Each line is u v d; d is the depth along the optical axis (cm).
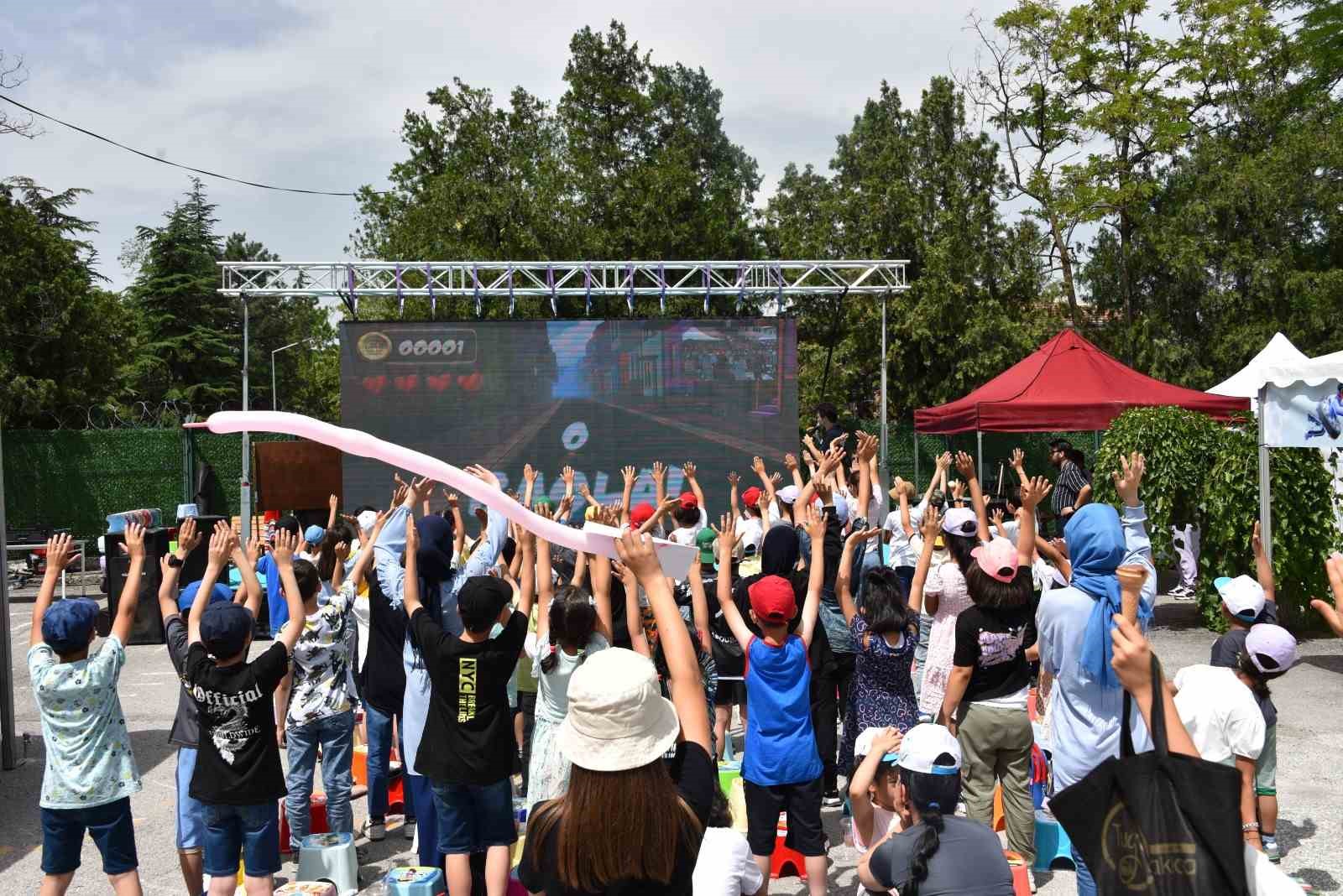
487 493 200
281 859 546
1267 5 2575
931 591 571
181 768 466
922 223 2627
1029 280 2630
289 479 1694
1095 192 2598
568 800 200
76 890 521
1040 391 1452
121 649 438
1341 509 1079
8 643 747
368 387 1625
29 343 2828
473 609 419
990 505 1162
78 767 421
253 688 416
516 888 464
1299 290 2542
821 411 1141
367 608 623
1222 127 2819
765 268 1684
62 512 2258
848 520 762
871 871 304
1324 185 2575
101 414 3034
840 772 579
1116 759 207
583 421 1639
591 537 219
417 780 502
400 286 1623
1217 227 2622
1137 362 2639
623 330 1641
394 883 469
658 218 2664
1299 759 674
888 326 2611
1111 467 1143
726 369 1644
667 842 195
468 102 2769
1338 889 477
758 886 321
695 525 739
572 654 440
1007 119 2748
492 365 1633
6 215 2806
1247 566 1056
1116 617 212
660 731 201
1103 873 203
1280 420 847
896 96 4053
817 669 544
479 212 2436
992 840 293
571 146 2877
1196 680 421
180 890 525
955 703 463
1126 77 2620
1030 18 2639
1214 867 196
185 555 467
